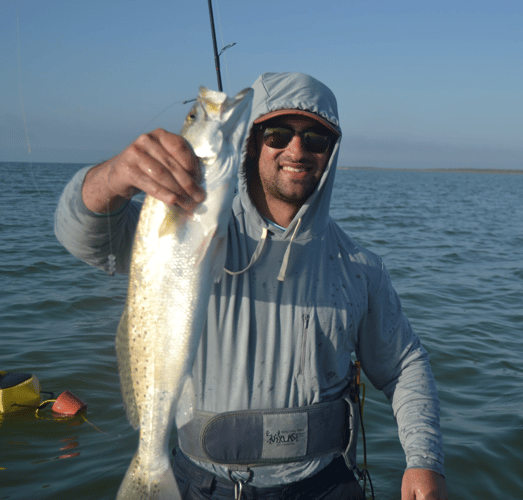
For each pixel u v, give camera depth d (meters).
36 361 5.15
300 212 1.98
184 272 1.61
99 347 5.58
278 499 1.92
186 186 1.47
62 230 1.76
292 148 1.96
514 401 4.60
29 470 3.38
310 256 2.03
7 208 19.45
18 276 8.83
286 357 1.95
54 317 6.61
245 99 1.58
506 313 7.64
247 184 2.05
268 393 1.93
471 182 91.94
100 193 1.61
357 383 2.20
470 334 6.53
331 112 2.05
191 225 1.58
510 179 129.25
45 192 27.78
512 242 15.62
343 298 2.05
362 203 28.86
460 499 3.24
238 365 1.91
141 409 1.69
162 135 1.47
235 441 1.90
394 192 44.41
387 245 13.79
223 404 1.92
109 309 6.95
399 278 9.76
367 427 4.11
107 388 4.64
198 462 1.97
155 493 1.68
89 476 3.32
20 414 4.12
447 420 4.23
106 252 1.83
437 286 9.20
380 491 3.22
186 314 1.62
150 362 1.67
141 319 1.67
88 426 3.99
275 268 1.97
